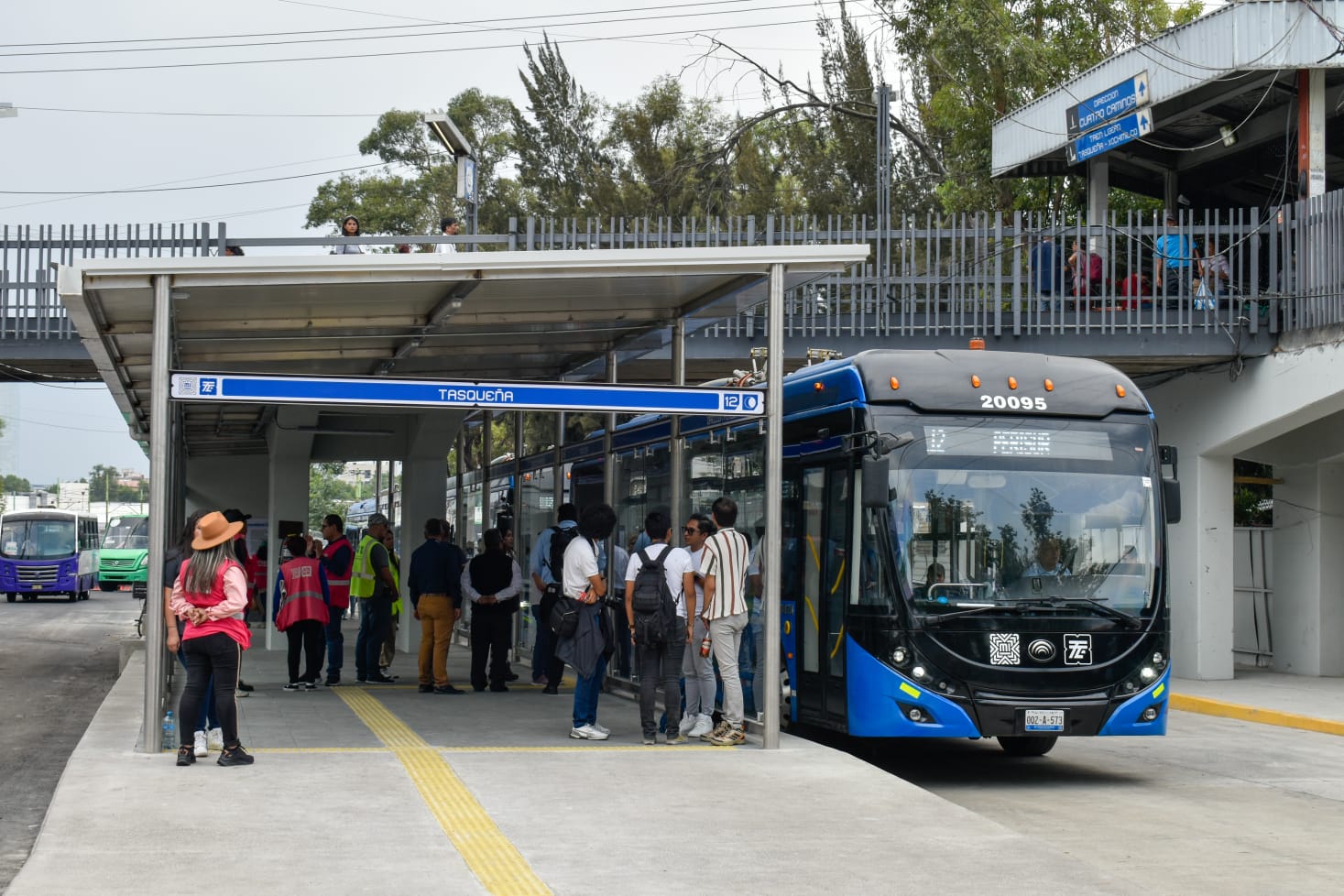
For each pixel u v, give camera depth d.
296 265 9.89
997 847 7.63
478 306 12.32
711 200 37.72
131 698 13.95
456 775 9.29
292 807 8.11
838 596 11.38
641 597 11.08
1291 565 20.86
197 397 9.91
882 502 10.55
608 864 7.04
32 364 18.73
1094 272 19.02
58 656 24.34
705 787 9.11
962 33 28.41
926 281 18.33
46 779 11.13
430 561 15.64
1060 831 9.27
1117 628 10.88
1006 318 18.42
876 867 7.17
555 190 41.25
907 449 10.96
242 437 24.17
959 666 10.56
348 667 19.55
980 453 11.05
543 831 7.72
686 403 10.85
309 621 15.80
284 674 18.14
